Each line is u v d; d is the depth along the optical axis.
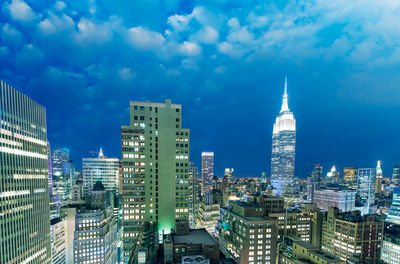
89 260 192.88
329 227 189.12
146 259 86.56
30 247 130.62
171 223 127.06
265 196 188.00
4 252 108.12
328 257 113.44
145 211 125.62
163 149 127.94
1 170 108.88
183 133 130.38
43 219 147.12
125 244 123.88
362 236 166.12
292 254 135.25
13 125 119.25
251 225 136.75
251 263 135.75
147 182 126.25
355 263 161.00
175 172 128.62
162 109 128.75
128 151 125.12
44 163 151.25
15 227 117.31
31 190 133.88
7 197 112.06
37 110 144.12
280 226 173.88
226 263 86.81
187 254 82.31
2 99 112.06
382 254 178.62
